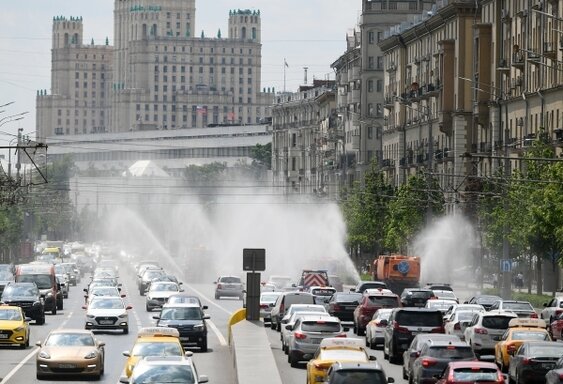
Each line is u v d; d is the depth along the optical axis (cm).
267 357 11056
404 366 10781
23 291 17462
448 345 9900
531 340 11294
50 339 11019
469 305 14625
